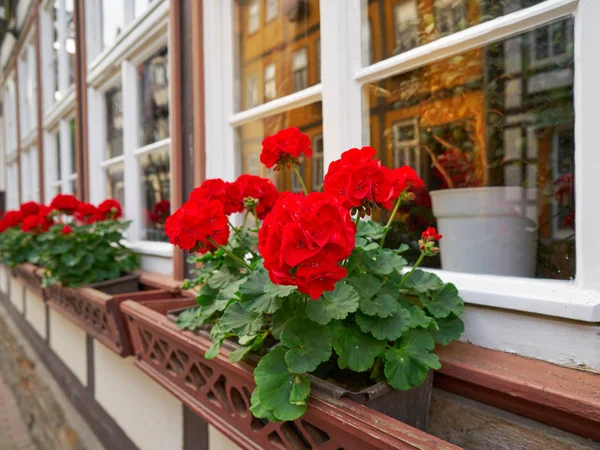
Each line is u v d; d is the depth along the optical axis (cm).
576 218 92
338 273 68
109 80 329
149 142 288
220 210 99
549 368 91
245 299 92
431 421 105
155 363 148
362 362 86
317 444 86
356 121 142
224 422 113
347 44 141
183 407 179
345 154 89
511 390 85
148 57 277
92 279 240
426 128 169
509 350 101
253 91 212
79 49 368
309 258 68
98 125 349
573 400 76
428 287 101
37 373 420
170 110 229
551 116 124
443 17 142
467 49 117
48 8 529
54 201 267
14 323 631
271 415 83
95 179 347
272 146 108
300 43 198
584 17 89
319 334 86
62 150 473
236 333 93
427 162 173
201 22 207
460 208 127
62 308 280
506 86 144
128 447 233
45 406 344
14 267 439
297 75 203
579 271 91
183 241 96
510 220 126
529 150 136
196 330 125
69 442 283
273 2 210
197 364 121
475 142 156
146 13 250
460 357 98
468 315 108
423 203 159
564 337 91
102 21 340
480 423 95
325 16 144
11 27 711
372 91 149
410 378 86
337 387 83
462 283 111
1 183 925
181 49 223
